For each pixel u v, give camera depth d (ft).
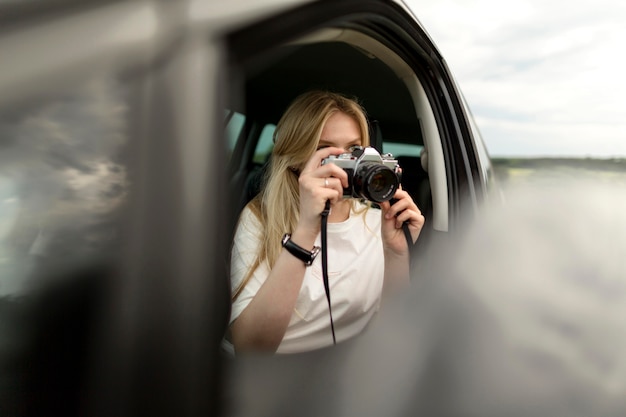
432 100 6.36
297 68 6.08
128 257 1.79
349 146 5.04
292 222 4.69
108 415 1.73
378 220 5.51
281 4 2.66
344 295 4.75
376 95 6.69
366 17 4.57
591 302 2.93
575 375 2.65
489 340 2.85
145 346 1.82
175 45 1.96
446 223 6.12
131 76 1.82
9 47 1.63
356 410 2.52
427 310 3.14
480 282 3.21
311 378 2.62
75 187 1.70
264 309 4.23
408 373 2.67
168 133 1.88
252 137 7.07
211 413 2.04
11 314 1.62
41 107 1.64
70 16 1.76
